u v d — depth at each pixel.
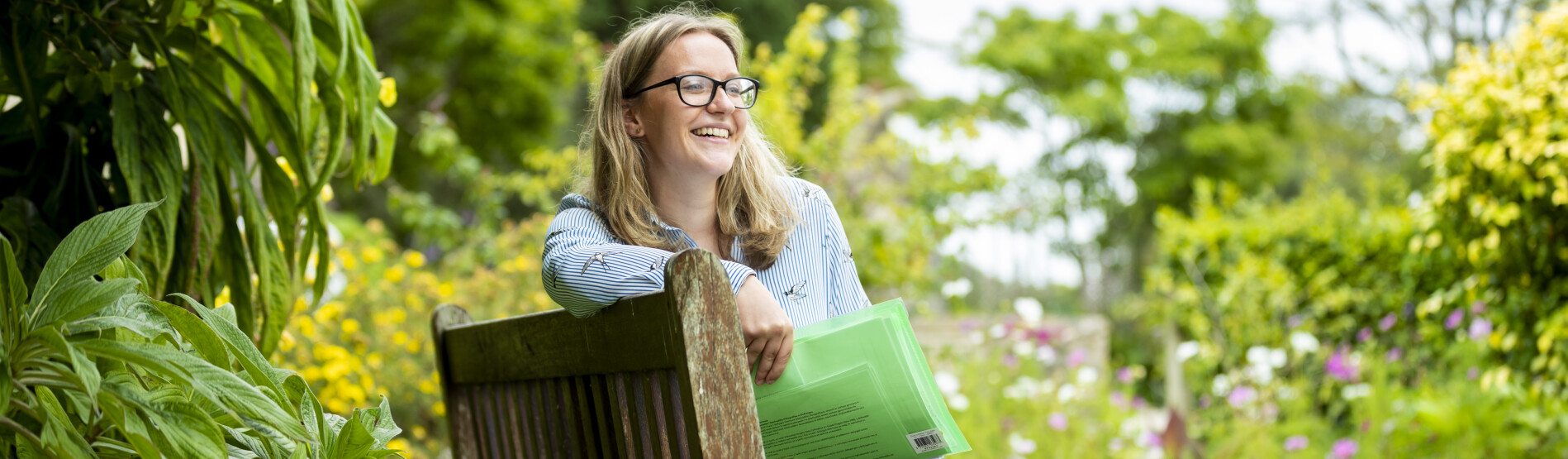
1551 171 3.04
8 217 1.45
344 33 1.53
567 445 1.31
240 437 1.04
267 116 1.72
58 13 1.56
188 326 0.98
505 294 3.91
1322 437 4.47
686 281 1.03
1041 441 4.12
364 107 1.64
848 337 1.18
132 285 0.94
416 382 3.45
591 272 1.16
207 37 1.79
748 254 1.54
